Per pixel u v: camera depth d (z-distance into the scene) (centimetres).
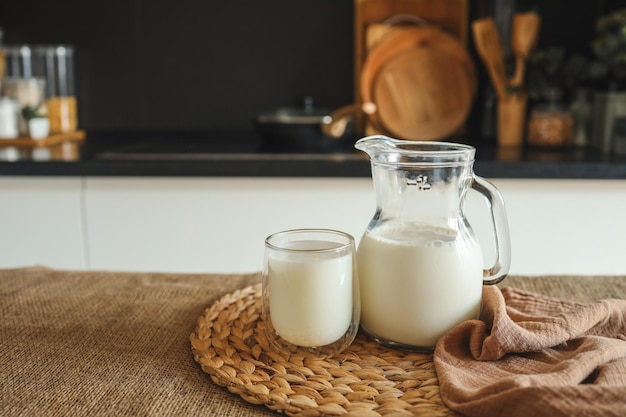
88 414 63
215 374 68
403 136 202
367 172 162
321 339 72
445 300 73
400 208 76
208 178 166
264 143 195
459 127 202
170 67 220
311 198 166
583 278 97
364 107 188
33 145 198
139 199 168
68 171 166
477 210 160
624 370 64
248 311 83
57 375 69
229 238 169
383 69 199
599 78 200
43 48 210
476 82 201
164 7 216
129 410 63
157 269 172
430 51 198
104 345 76
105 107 224
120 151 180
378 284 74
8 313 84
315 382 67
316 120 186
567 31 211
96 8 217
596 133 188
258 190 166
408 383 67
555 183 162
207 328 78
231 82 221
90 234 171
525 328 72
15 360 72
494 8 199
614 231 163
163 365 72
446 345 72
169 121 224
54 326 81
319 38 217
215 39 218
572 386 59
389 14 208
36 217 170
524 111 193
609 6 202
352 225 166
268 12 216
